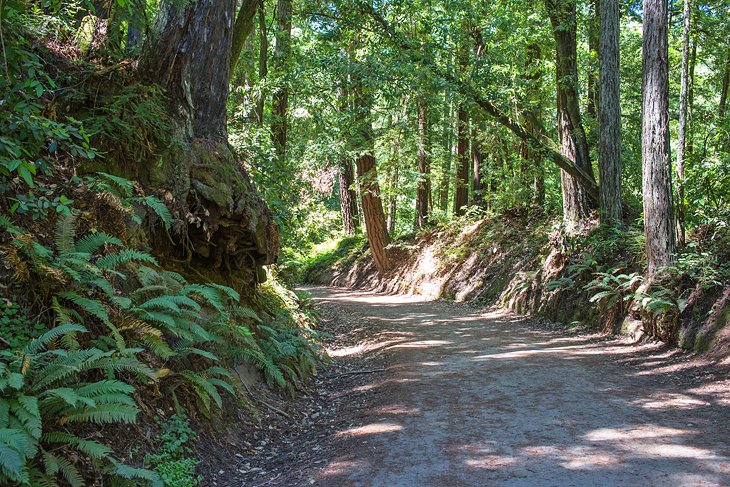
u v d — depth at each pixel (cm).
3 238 508
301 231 1536
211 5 798
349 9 1616
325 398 859
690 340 952
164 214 642
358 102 1989
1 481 359
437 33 1609
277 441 658
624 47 2119
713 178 1104
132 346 554
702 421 599
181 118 772
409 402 736
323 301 2205
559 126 1698
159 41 749
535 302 1566
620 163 1437
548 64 1959
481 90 1600
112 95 695
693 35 1706
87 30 736
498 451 531
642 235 1299
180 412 560
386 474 490
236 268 884
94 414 421
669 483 436
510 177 2134
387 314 1756
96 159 657
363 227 3675
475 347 1141
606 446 529
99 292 559
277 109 1578
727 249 1045
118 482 434
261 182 1094
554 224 1753
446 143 2770
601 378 829
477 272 2092
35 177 579
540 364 939
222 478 536
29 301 496
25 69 582
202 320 698
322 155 1862
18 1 614
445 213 2739
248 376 759
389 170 2661
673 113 1778
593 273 1350
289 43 1611
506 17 1653
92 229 595
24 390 414
